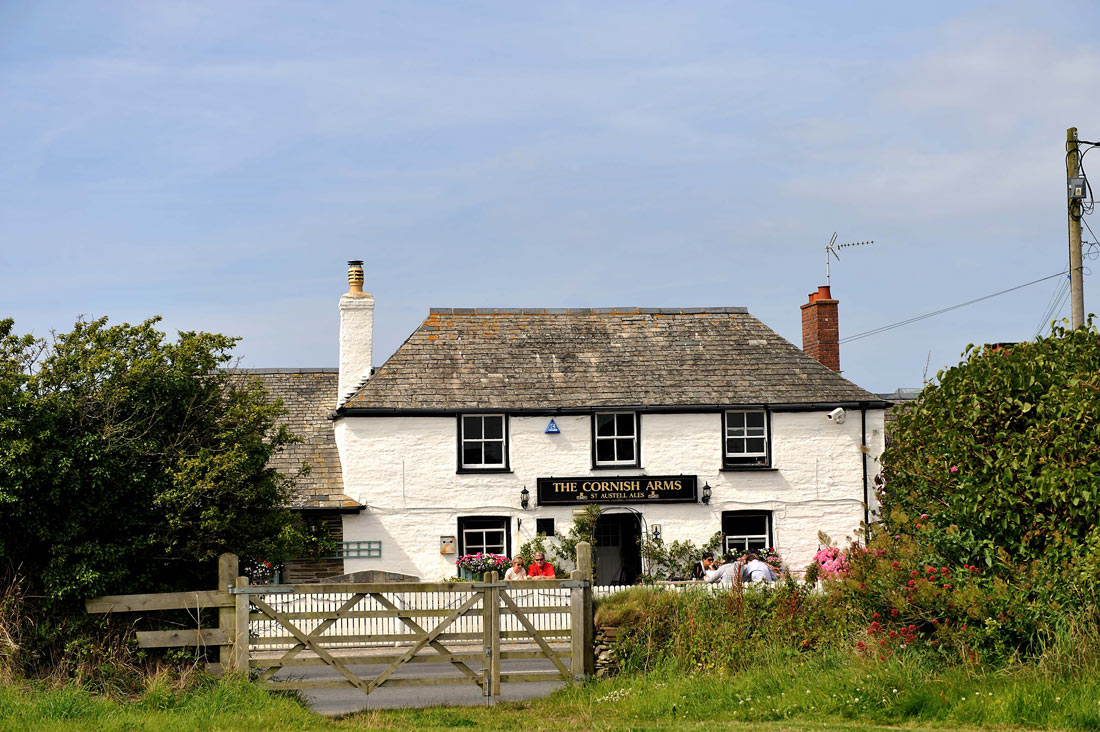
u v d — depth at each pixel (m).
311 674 16.55
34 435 14.00
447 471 26.70
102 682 13.62
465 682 14.92
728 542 27.36
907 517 14.29
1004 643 12.13
